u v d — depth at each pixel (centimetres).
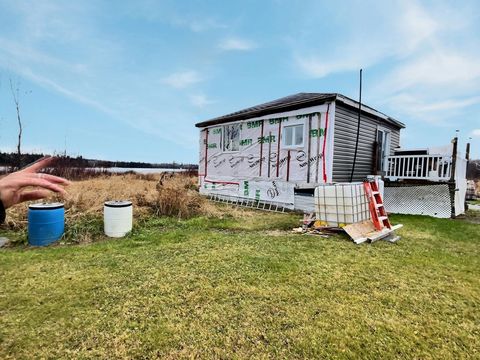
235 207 936
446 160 798
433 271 342
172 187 902
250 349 192
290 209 859
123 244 449
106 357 183
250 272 328
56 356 183
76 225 522
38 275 314
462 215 850
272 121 927
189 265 350
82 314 233
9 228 530
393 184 884
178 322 223
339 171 819
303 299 264
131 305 249
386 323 226
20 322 220
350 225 506
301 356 186
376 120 984
